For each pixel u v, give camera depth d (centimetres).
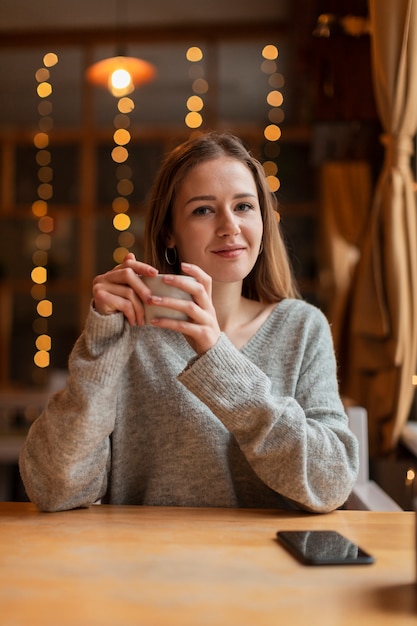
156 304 104
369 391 216
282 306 137
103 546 88
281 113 552
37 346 562
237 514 107
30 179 561
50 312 563
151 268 106
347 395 249
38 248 561
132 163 554
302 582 75
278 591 72
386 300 202
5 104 568
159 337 131
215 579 76
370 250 204
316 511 108
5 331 563
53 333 563
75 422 107
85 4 512
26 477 111
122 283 108
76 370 108
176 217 132
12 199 561
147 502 125
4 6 515
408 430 202
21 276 560
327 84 241
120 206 553
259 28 538
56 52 554
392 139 196
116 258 555
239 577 76
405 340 197
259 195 139
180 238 131
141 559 83
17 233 562
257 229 128
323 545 85
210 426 124
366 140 253
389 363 204
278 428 107
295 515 106
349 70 237
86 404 106
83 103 559
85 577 76
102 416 108
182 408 125
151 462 127
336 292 457
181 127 553
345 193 414
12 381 562
